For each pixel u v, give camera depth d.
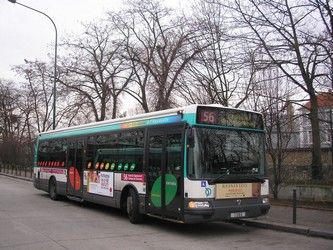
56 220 13.31
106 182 14.67
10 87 65.12
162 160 11.62
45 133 21.39
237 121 11.49
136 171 12.88
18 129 64.44
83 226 12.27
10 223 12.55
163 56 28.86
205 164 10.70
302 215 13.27
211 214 10.49
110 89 34.19
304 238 10.67
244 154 11.43
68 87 35.78
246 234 11.25
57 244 9.67
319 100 17.00
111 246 9.57
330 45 13.80
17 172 49.03
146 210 12.20
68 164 18.06
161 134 11.86
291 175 17.86
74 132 17.86
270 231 11.69
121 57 34.00
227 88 18.06
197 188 10.48
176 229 11.94
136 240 10.32
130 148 13.38
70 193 17.69
